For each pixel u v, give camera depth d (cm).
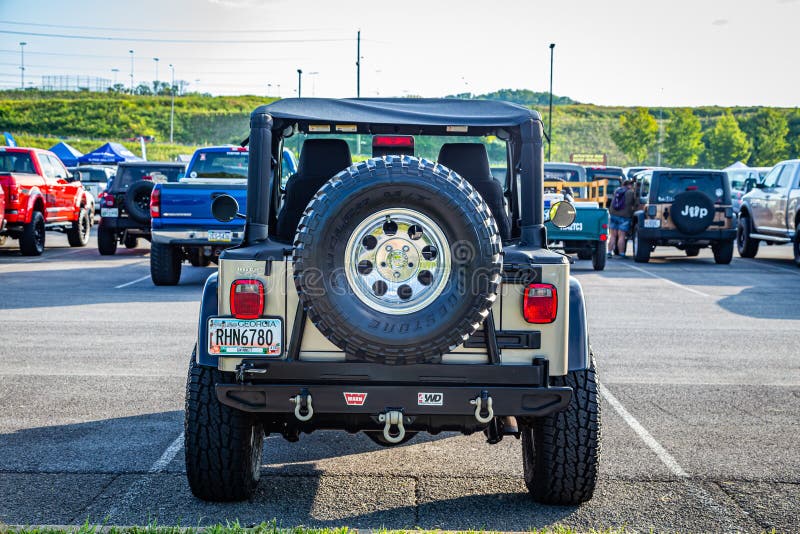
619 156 15588
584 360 456
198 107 18650
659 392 771
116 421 656
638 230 2070
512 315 432
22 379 792
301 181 543
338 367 423
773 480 533
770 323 1174
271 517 461
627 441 617
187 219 1422
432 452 595
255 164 479
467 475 542
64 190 2230
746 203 2275
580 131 16988
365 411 421
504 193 605
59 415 671
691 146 12444
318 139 541
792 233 2025
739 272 1866
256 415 465
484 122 493
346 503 487
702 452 591
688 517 469
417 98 521
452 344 404
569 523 458
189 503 482
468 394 420
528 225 491
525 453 513
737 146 12638
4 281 1538
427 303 402
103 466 548
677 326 1140
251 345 428
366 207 397
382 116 498
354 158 562
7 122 15075
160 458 566
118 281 1549
